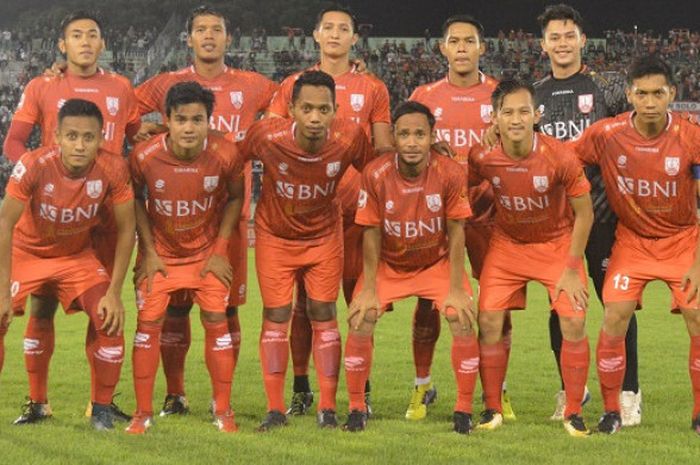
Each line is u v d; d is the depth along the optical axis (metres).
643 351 10.30
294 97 6.32
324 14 7.66
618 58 42.41
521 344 10.72
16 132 7.36
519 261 6.61
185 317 7.06
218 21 7.57
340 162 6.55
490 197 7.05
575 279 6.37
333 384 6.63
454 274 6.48
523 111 6.24
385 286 6.63
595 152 6.55
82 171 6.24
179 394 7.15
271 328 6.64
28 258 6.50
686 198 6.42
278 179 6.53
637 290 6.48
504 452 5.72
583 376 6.40
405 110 6.27
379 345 10.60
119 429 6.40
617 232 6.73
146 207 6.59
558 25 7.33
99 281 6.50
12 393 7.89
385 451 5.70
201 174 6.37
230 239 6.93
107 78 7.41
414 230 6.44
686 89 39.69
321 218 6.69
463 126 7.54
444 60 41.78
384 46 42.84
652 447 5.89
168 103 6.21
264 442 5.94
